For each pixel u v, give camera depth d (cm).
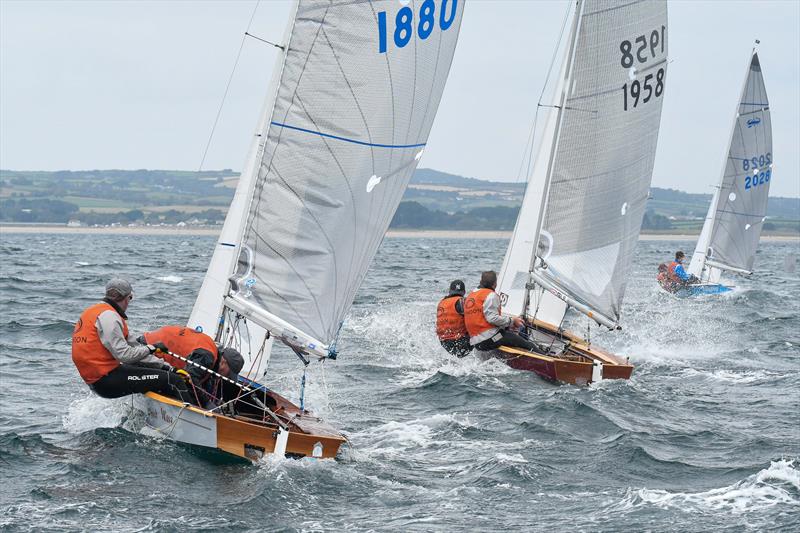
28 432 1927
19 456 1748
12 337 3300
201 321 1950
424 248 17238
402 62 1881
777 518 1540
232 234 1948
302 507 1547
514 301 3109
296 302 1878
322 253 1884
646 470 1838
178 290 5400
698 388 2748
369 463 1814
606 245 2975
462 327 2802
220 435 1745
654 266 10231
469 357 2822
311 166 1855
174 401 1784
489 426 2138
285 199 1855
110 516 1465
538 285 3058
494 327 2756
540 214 2917
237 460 1742
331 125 1850
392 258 11625
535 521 1520
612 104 2909
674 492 1691
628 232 3025
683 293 5544
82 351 1794
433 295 5341
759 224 6166
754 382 2858
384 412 2281
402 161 1961
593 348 2978
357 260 1944
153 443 1814
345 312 1952
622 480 1767
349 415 2244
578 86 2870
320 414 2245
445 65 1983
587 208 2919
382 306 4612
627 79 2916
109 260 9212
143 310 4206
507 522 1512
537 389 2545
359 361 2997
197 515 1482
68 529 1409
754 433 2164
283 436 1733
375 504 1582
